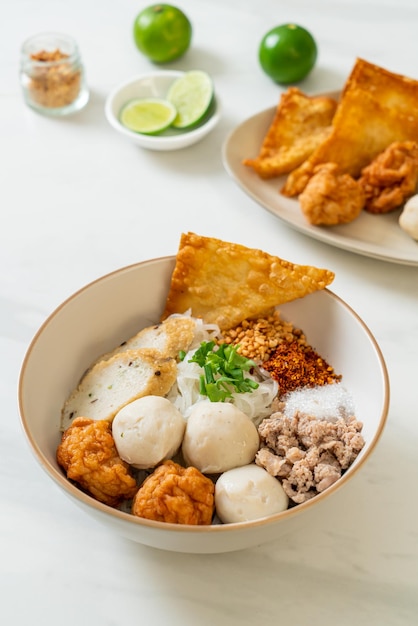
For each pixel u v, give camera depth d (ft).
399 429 1.86
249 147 2.41
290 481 1.67
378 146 2.31
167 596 1.66
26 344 2.03
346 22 2.85
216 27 2.85
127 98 2.56
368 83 2.32
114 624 1.63
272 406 1.82
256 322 1.93
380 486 1.78
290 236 2.24
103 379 1.82
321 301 1.87
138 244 2.24
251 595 1.65
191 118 2.49
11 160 2.47
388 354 1.99
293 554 1.70
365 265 2.17
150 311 1.94
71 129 2.56
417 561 1.69
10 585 1.67
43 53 2.57
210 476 1.72
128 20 2.91
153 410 1.70
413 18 2.86
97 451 1.68
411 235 2.17
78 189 2.39
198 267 1.91
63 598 1.66
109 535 1.73
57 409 1.80
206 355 1.83
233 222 2.28
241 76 2.68
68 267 2.19
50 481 1.81
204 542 1.54
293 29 2.55
